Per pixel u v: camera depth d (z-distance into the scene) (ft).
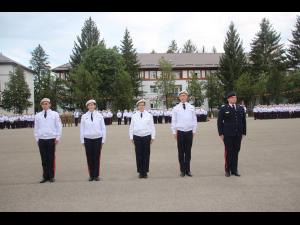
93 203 26.35
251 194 28.12
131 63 268.82
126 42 270.46
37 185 33.47
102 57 231.71
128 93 228.84
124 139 77.92
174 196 27.96
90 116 35.88
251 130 92.99
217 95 245.86
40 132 35.35
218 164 43.62
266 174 36.45
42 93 265.54
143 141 36.47
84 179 36.19
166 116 161.58
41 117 35.53
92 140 35.63
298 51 266.57
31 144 72.79
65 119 159.63
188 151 37.06
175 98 251.80
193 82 249.14
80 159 50.19
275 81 223.71
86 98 208.23
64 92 258.98
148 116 36.91
